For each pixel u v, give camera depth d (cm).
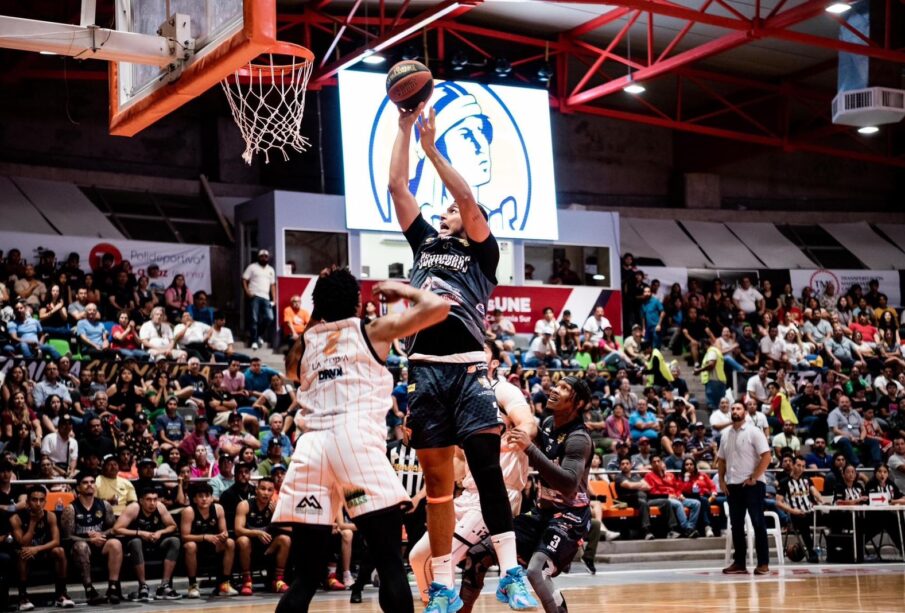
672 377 2245
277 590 1299
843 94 2127
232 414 1524
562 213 2539
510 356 2098
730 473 1376
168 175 2547
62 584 1199
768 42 2520
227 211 2516
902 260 3064
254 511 1305
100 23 952
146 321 1953
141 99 899
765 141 2784
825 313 2606
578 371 2133
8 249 2117
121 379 1630
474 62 2489
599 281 2577
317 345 502
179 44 838
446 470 546
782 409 2127
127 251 2258
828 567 1544
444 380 539
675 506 1758
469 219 543
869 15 2095
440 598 543
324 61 2238
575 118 2939
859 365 2347
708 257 2906
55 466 1370
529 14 2433
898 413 2197
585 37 2588
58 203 2319
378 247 2372
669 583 1230
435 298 495
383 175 2288
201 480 1380
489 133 2381
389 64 2355
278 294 2205
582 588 1177
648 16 2355
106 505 1267
